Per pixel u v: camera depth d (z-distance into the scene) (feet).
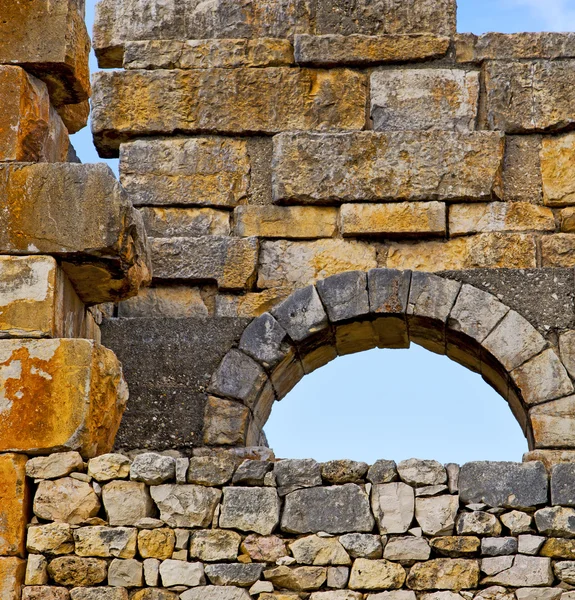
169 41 121.49
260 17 121.70
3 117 96.48
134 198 118.42
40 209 93.86
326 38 119.96
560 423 106.93
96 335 111.04
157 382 111.96
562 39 118.83
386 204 115.96
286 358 112.27
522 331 109.50
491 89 118.11
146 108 120.16
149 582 88.07
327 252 115.96
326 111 119.03
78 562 88.48
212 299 116.57
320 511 89.20
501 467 89.35
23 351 91.76
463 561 87.40
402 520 88.69
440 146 116.47
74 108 108.47
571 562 86.63
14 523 88.94
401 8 120.78
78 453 90.89
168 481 90.48
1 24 98.48
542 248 114.01
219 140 119.55
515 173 116.78
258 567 88.07
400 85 118.93
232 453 108.88
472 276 111.75
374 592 87.40
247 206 117.50
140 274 100.89
